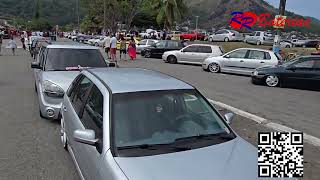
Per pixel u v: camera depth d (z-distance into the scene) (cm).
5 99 1065
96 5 6862
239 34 4794
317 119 941
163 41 3094
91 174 388
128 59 2869
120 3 6425
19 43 4947
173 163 341
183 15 6006
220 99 1195
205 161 347
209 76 1883
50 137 707
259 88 1518
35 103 1015
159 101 423
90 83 501
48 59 923
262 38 4322
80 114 490
